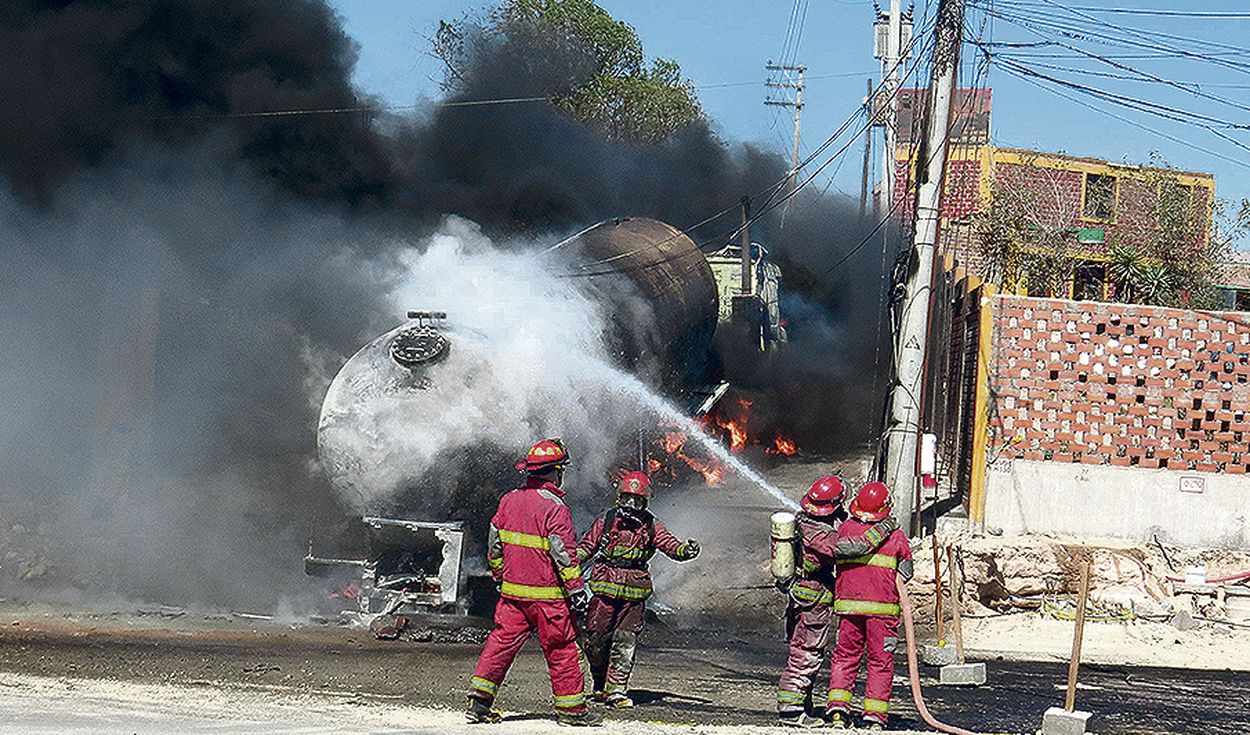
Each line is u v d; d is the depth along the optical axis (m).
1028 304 18.20
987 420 18.17
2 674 10.41
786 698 9.78
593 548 10.30
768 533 19.41
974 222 32.31
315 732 8.27
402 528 13.90
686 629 15.28
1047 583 16.11
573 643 9.09
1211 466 18.00
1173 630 15.28
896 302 19.33
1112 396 18.12
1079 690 11.91
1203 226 32.28
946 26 17.39
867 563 9.62
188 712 8.96
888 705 9.86
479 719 9.06
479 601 14.53
